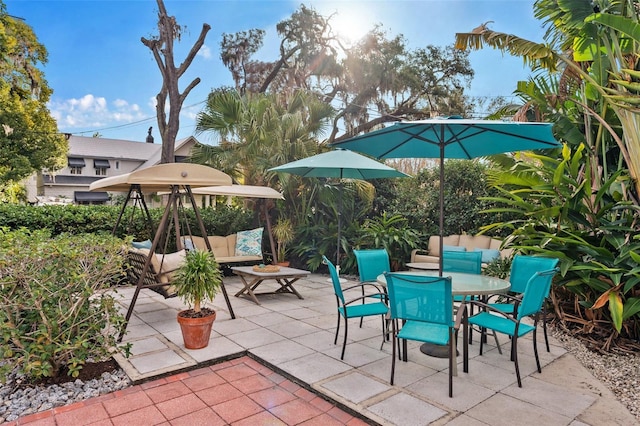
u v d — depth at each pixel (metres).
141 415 2.51
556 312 4.33
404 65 13.65
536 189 4.21
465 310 3.20
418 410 2.53
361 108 13.67
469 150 4.22
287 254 8.38
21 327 2.82
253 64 14.96
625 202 3.91
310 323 4.43
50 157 14.47
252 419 2.48
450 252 4.59
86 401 2.68
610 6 3.99
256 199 8.31
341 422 2.46
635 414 2.54
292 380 3.02
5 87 12.52
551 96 4.77
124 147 24.94
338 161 5.44
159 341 3.75
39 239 3.06
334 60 13.75
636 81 3.98
